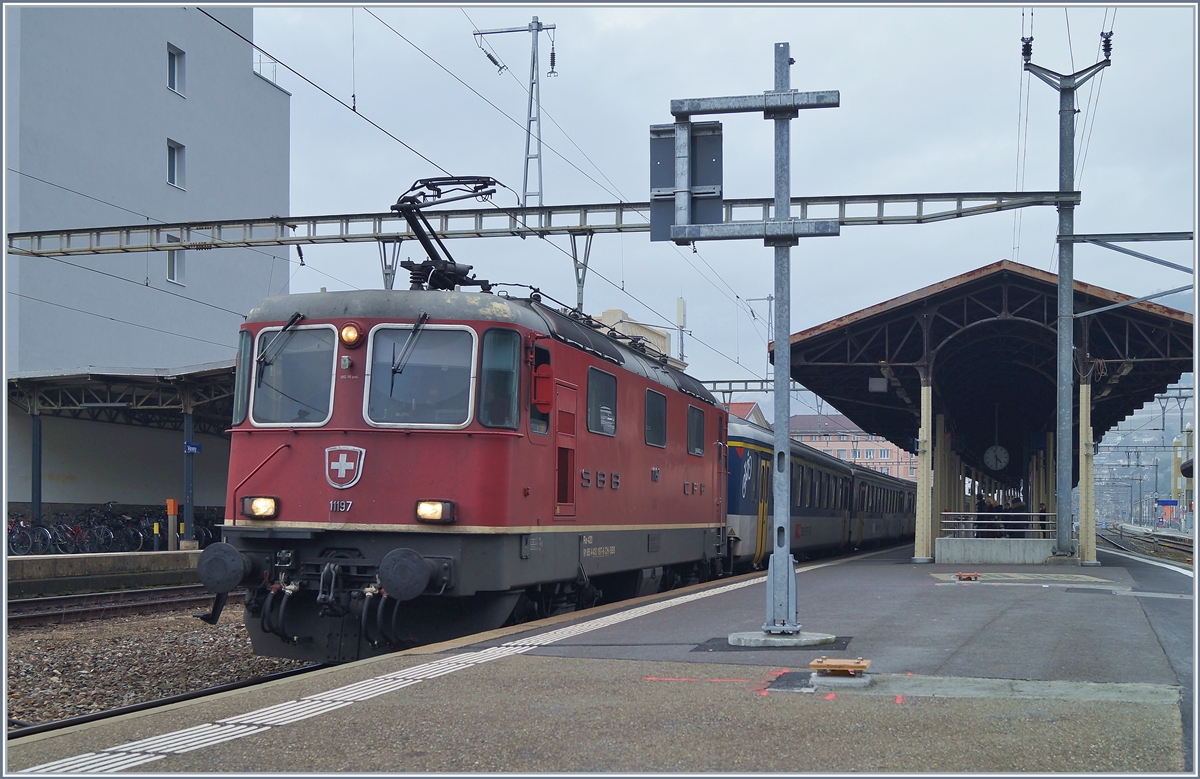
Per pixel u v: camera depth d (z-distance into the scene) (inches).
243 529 446.0
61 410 1298.0
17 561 741.3
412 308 446.0
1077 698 283.6
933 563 925.8
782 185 399.2
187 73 1622.8
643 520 626.2
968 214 855.7
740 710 273.9
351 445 438.0
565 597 530.9
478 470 431.8
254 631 452.1
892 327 1020.5
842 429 4249.5
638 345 682.2
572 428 514.3
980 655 355.9
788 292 401.1
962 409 1496.1
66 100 1392.7
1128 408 1348.4
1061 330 866.8
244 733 257.9
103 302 1451.8
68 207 1393.9
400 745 244.5
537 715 271.9
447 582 420.8
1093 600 538.6
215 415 1485.0
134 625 649.6
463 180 512.4
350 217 951.6
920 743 238.7
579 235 930.1
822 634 394.3
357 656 435.8
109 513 1366.9
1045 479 1505.9
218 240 981.2
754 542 962.7
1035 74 857.5
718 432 813.9
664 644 392.5
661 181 415.2
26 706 419.8
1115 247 842.2
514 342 448.8
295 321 454.3
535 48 1382.9
